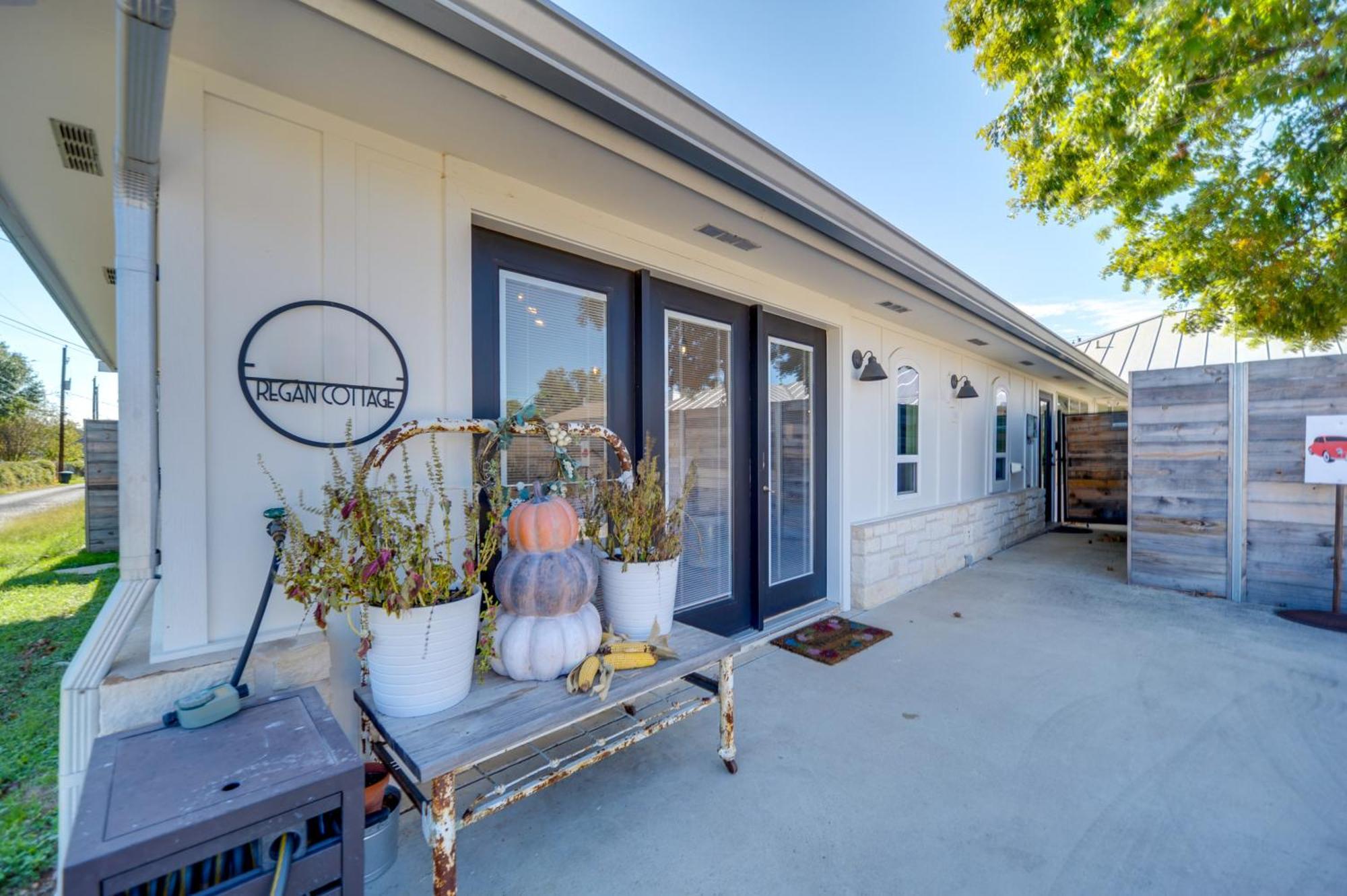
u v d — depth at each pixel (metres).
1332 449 4.36
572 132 2.12
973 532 6.61
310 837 1.24
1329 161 5.07
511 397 2.65
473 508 2.11
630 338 3.15
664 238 3.16
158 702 1.63
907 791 2.22
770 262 3.60
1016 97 5.64
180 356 1.74
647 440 2.88
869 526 4.76
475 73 1.78
